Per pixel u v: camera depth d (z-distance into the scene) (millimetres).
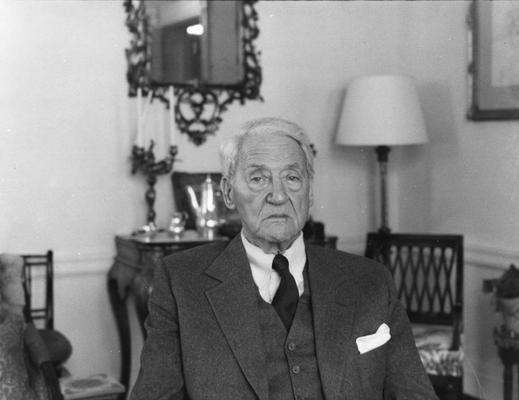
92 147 3705
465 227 3898
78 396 2836
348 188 4449
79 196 3688
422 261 3631
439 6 4020
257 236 1710
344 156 4422
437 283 3561
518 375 3469
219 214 3750
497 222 3664
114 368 3787
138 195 3816
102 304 3758
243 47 4020
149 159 3631
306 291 1747
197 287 1713
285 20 4168
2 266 3152
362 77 3863
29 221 3592
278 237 1686
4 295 3125
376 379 1678
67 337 3682
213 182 3818
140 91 3689
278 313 1705
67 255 3666
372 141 3775
